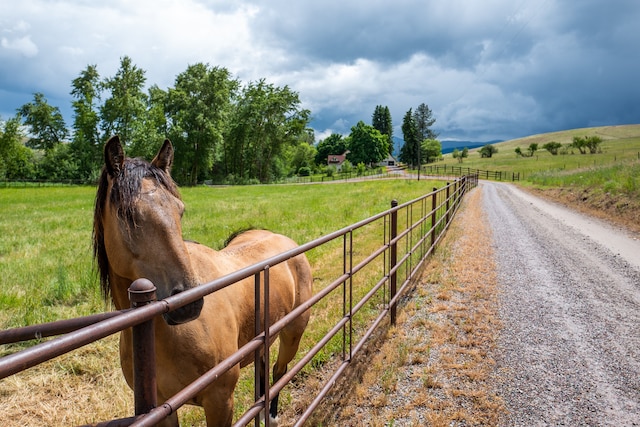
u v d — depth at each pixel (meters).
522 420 3.35
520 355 4.44
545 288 6.71
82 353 4.41
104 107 58.31
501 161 87.44
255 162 71.69
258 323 2.23
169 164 2.40
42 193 36.56
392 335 4.87
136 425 1.33
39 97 68.56
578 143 83.06
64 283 6.20
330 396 3.65
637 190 15.48
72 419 3.33
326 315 5.44
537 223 13.59
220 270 2.54
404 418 3.36
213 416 2.36
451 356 4.40
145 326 1.43
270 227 12.28
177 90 60.75
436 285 6.77
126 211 1.92
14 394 3.65
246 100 68.44
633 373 4.08
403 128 115.62
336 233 3.35
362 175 74.38
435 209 8.55
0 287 6.33
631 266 8.07
